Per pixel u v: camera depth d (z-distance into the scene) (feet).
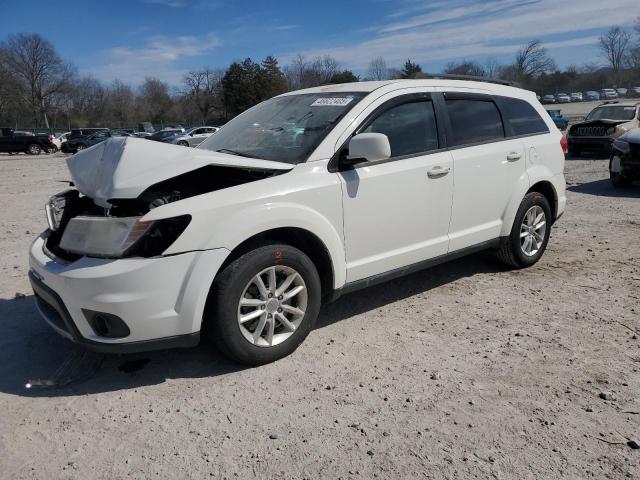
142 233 10.27
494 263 18.67
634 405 9.89
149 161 11.08
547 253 19.93
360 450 8.87
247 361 11.49
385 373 11.34
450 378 11.05
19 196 40.50
